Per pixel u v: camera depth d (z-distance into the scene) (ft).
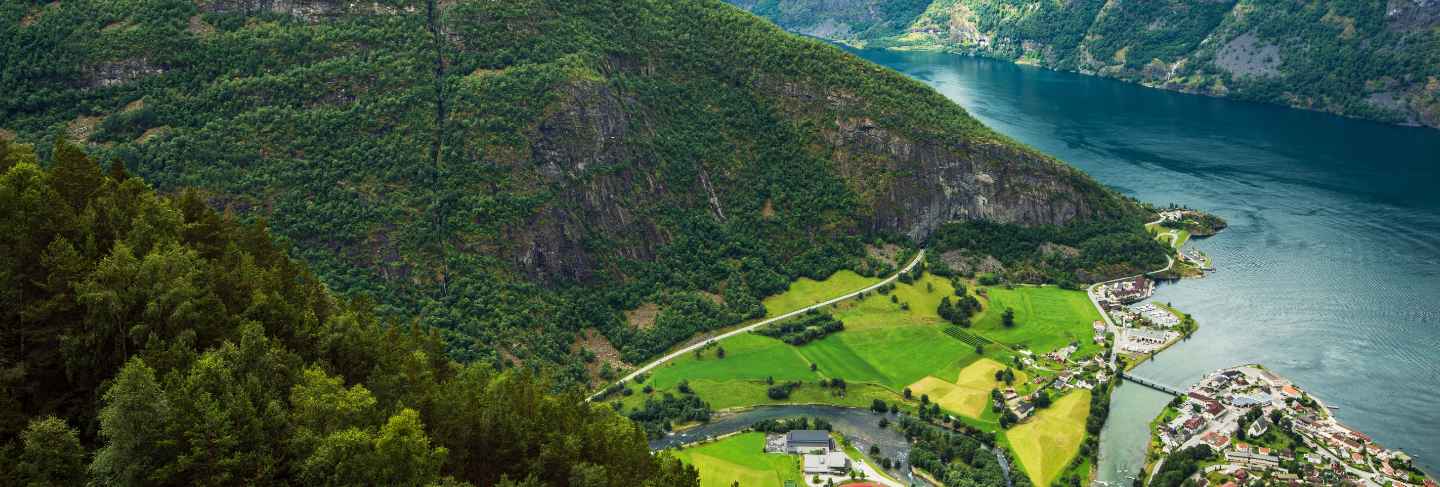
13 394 347.77
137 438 324.19
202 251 449.06
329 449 339.36
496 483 419.13
